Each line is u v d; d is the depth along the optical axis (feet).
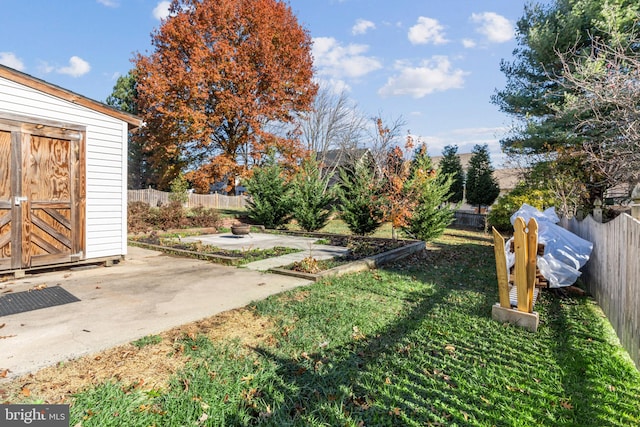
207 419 6.39
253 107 66.49
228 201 82.17
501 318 11.99
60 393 7.09
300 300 13.94
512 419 6.60
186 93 64.75
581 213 21.63
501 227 45.03
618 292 11.05
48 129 17.31
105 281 16.40
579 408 6.98
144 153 103.45
